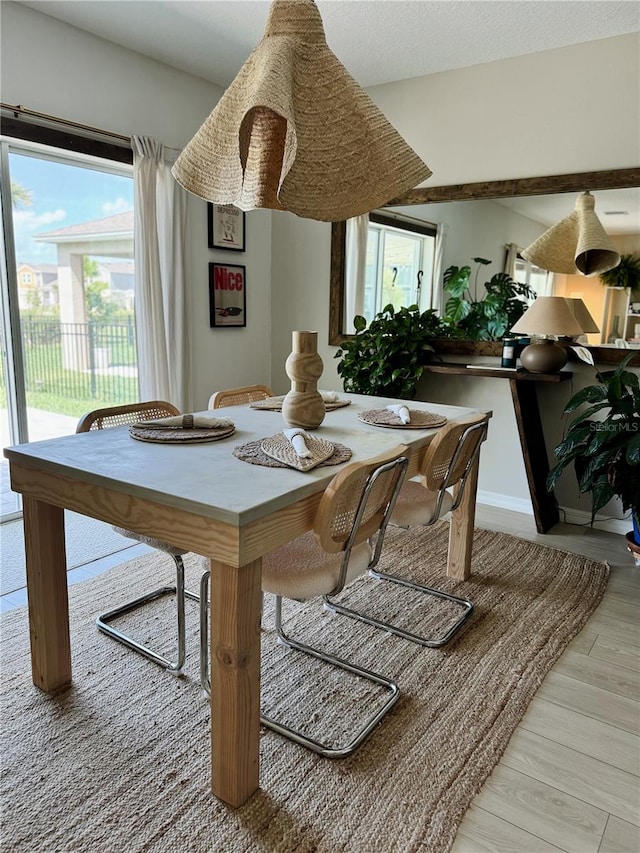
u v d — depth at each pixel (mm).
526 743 1620
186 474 1456
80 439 1797
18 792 1403
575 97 3023
